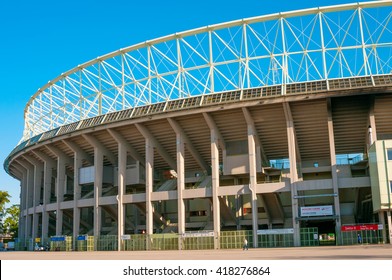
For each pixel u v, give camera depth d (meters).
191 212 58.03
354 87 42.09
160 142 52.97
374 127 43.62
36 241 62.28
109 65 53.66
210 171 56.00
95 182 54.62
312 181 43.97
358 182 43.28
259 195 49.31
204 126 49.16
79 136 55.59
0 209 93.94
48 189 62.72
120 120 50.69
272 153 52.16
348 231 41.69
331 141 43.94
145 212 55.38
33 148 61.78
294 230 43.34
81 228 65.50
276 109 45.34
